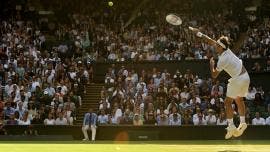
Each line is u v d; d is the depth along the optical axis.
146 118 27.83
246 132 27.34
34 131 27.59
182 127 27.27
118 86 30.78
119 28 40.28
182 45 35.97
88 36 37.72
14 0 41.62
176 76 31.25
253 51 35.53
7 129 27.59
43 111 28.41
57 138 26.89
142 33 38.53
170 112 28.00
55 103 28.98
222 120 27.41
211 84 31.00
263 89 32.19
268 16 40.00
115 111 28.22
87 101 32.25
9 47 35.03
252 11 40.53
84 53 36.19
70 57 36.06
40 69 32.75
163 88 29.70
